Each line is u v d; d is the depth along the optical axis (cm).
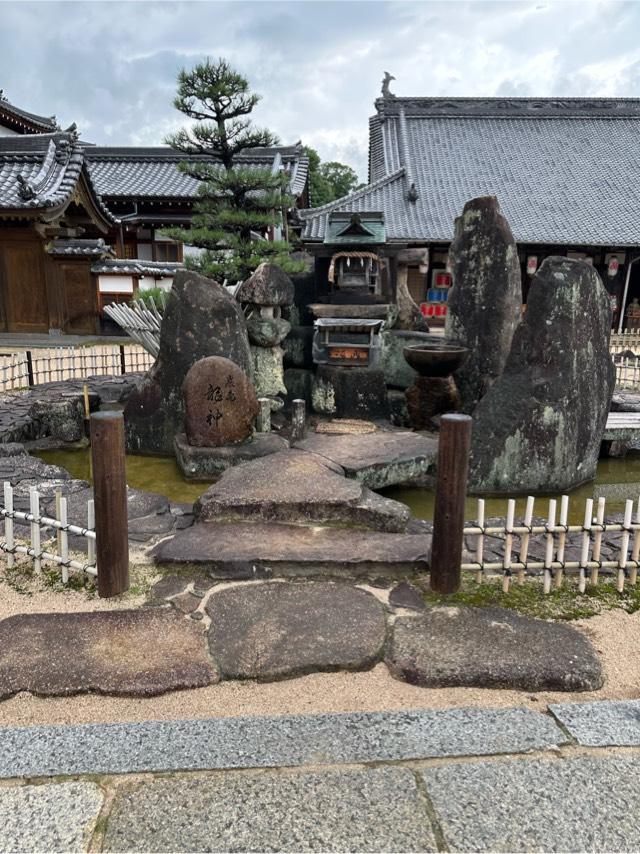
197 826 186
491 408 547
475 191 2372
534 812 192
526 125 2734
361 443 595
